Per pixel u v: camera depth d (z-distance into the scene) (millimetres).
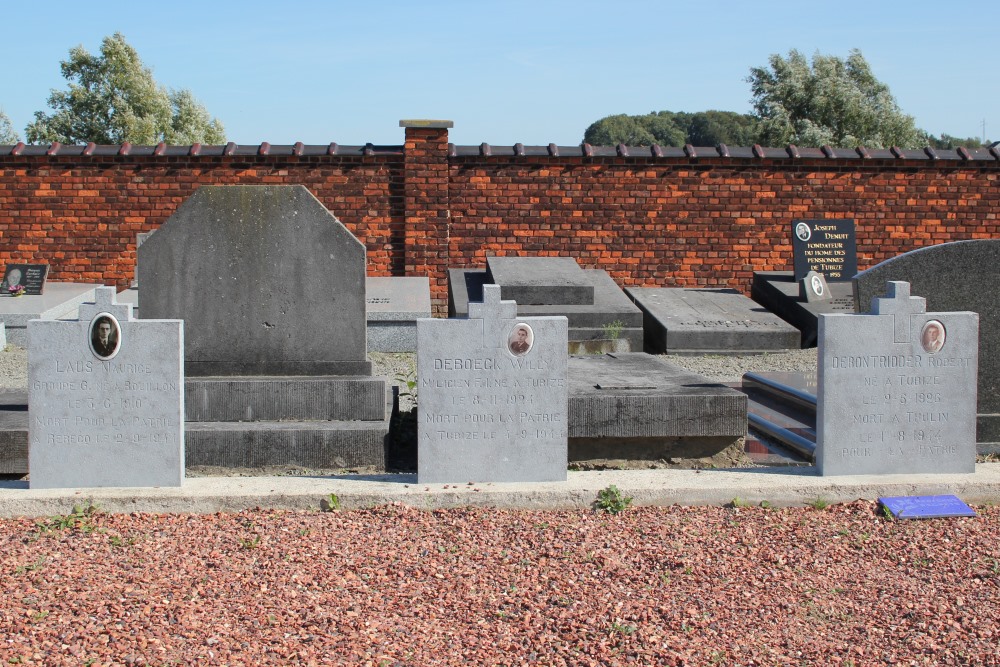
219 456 6766
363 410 7176
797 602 4824
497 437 6328
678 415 7055
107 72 34344
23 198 14852
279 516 5980
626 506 6184
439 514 6008
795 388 8680
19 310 12688
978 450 7262
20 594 4742
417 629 4434
